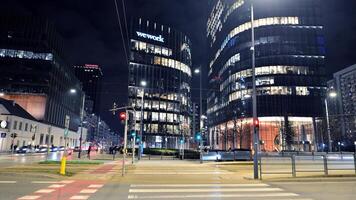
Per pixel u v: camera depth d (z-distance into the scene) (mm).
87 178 16422
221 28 110875
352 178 17297
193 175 19250
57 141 100938
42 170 19453
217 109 110688
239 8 95562
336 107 139000
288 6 87562
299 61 84188
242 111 86125
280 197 11203
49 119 93062
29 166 22922
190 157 42969
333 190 13055
